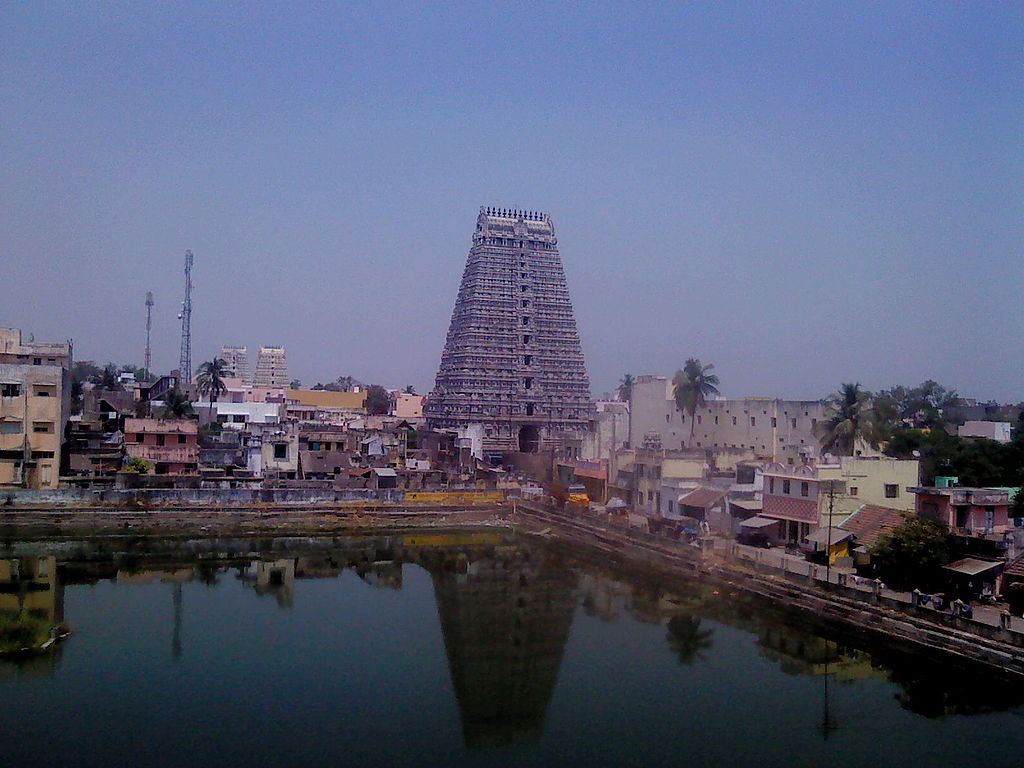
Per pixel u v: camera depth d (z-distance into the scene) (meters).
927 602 58.56
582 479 126.12
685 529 88.50
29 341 141.38
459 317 166.25
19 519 101.38
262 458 124.62
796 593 68.38
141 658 57.91
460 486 128.12
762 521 85.19
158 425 119.88
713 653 61.28
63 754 43.34
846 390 100.00
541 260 166.25
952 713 50.56
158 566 86.50
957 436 123.81
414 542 105.69
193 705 50.19
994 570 61.28
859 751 45.44
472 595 77.56
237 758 43.47
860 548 72.81
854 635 61.72
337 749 44.88
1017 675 50.09
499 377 160.88
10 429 106.25
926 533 65.12
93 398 157.50
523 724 48.53
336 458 131.25
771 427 122.81
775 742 46.12
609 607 73.38
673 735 47.19
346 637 64.12
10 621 62.81
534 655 60.56
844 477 81.69
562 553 99.25
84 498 105.56
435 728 47.75
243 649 60.56
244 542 101.44
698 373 131.25
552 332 165.62
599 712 50.22
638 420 142.75
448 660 59.22
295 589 79.00
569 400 165.00
